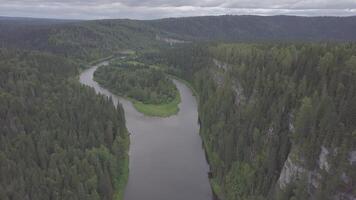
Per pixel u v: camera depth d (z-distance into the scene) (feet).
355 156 199.11
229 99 397.39
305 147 228.84
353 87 240.73
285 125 281.54
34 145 296.10
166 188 302.04
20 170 256.52
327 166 212.43
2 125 328.49
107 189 270.67
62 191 249.14
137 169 333.62
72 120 358.84
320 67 296.51
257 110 318.04
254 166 274.98
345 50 320.29
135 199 284.82
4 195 229.25
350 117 213.87
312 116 236.63
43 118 352.69
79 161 279.90
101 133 343.67
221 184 295.69
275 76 334.65
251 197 248.52
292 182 228.63
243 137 305.53
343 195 196.54
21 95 395.55
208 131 388.78
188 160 354.74
